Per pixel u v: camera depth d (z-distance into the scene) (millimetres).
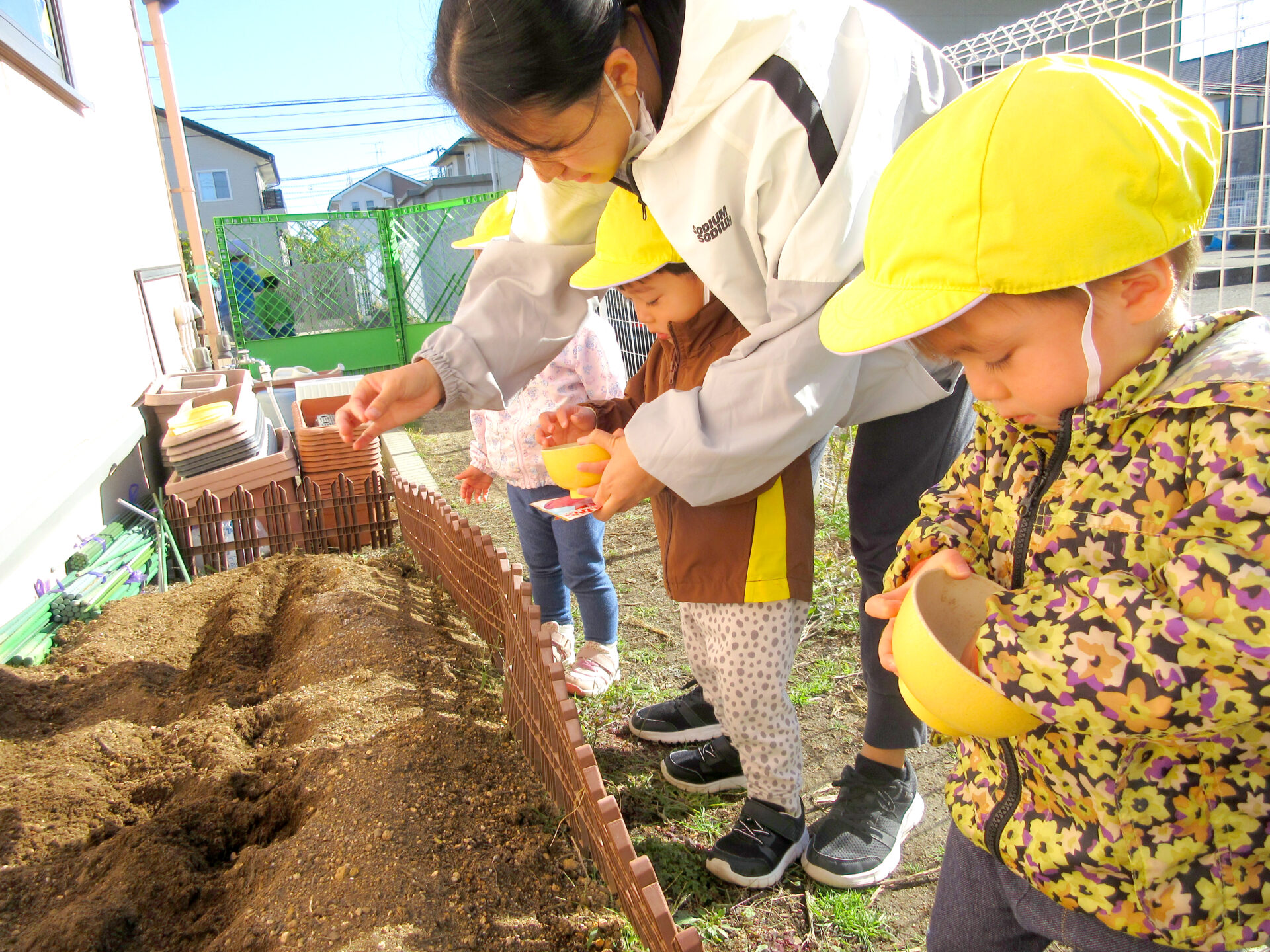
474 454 3271
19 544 3201
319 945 1700
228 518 4562
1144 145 886
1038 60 987
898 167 1066
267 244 13875
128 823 2260
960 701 1034
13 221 4090
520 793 2252
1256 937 1044
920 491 2025
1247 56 3445
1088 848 1104
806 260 1597
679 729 2713
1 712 2795
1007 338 1002
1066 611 969
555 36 1397
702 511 1947
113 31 7250
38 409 3875
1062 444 1107
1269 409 888
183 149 10523
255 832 2238
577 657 3129
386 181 53781
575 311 2488
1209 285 4219
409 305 14398
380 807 2105
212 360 10531
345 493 4695
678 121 1614
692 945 1319
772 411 1669
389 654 2988
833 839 2109
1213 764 1021
